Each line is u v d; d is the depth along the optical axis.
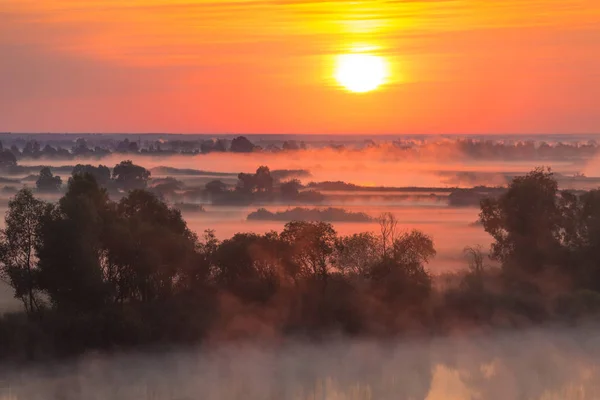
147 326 69.81
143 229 74.75
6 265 69.94
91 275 69.38
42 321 68.56
